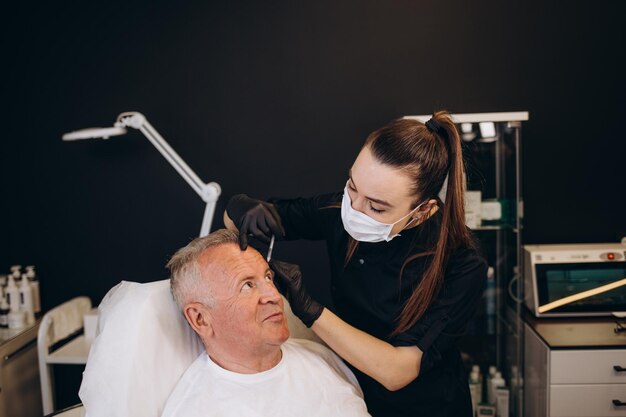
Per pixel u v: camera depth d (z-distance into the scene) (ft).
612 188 8.64
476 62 8.47
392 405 5.03
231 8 8.54
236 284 4.17
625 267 7.75
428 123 4.33
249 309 4.17
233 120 8.74
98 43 8.71
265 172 8.82
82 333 9.05
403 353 4.46
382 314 4.93
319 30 8.51
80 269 9.17
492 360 8.23
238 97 8.70
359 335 4.36
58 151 8.94
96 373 4.09
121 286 4.43
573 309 7.78
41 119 8.89
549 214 8.73
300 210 5.32
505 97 8.53
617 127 8.53
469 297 4.61
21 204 9.08
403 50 8.49
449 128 4.28
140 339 4.14
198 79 8.69
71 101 8.84
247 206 4.59
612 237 8.73
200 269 4.22
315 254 8.88
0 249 9.18
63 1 8.66
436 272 4.52
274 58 8.59
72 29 8.71
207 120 8.76
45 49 8.77
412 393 4.94
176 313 4.46
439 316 4.57
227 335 4.24
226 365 4.38
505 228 7.82
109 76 8.77
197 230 8.95
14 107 8.89
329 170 8.77
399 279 4.82
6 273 9.21
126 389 4.07
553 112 8.54
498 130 7.61
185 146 8.83
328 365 4.86
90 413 4.12
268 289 4.25
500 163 7.68
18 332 7.98
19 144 8.96
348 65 8.55
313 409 4.45
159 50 8.68
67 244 9.13
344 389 4.70
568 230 8.75
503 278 8.03
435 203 4.55
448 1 8.38
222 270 4.19
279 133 8.73
